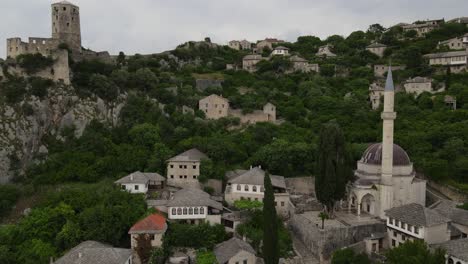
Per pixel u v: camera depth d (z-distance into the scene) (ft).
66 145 373.61
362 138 378.53
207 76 544.62
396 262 207.41
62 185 328.90
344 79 543.80
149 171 339.77
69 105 393.50
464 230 251.19
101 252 213.66
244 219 276.41
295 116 438.81
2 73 387.34
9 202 317.01
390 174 282.15
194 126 402.93
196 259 240.12
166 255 243.81
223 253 237.04
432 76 508.94
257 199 302.25
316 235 259.39
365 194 288.30
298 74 561.43
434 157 327.47
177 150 363.15
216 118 439.63
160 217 262.26
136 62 522.06
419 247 208.54
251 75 566.36
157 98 434.30
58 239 248.32
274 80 542.57
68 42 465.06
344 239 259.39
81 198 282.15
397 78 525.75
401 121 387.75
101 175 339.57
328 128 283.38
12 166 355.77
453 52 536.83
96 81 408.87
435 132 347.56
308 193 343.26
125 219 255.70
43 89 387.96
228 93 491.72
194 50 637.71
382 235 260.21
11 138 362.33
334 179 278.46
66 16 463.83
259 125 416.67
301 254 263.08
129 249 233.96
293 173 351.87
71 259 211.00
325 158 282.15
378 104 460.14
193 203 271.90
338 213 296.10
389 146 281.95
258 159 351.25
